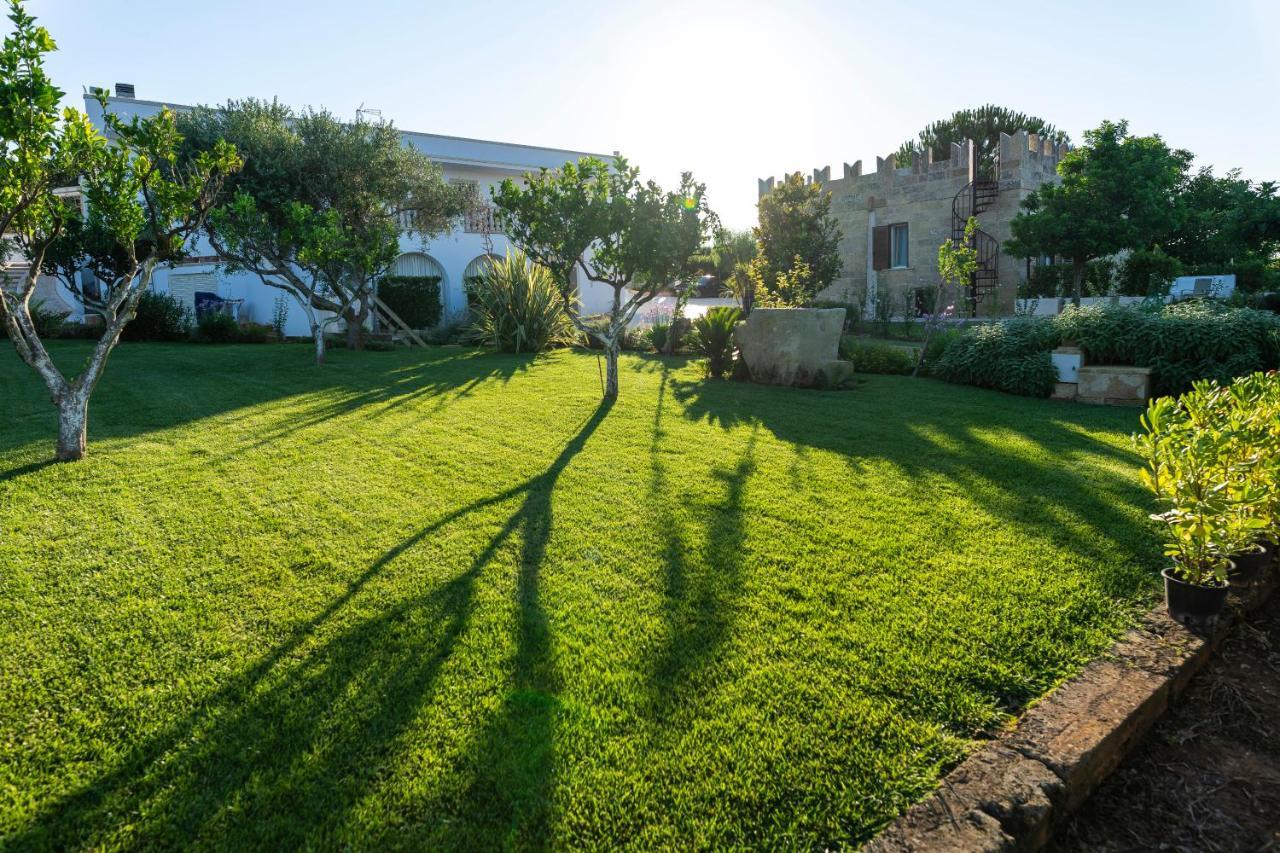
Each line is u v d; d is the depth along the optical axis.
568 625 3.24
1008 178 20.02
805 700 2.69
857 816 2.15
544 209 8.23
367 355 13.95
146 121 6.12
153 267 6.37
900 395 9.43
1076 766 2.31
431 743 2.44
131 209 6.00
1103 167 17.23
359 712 2.60
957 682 2.81
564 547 4.14
